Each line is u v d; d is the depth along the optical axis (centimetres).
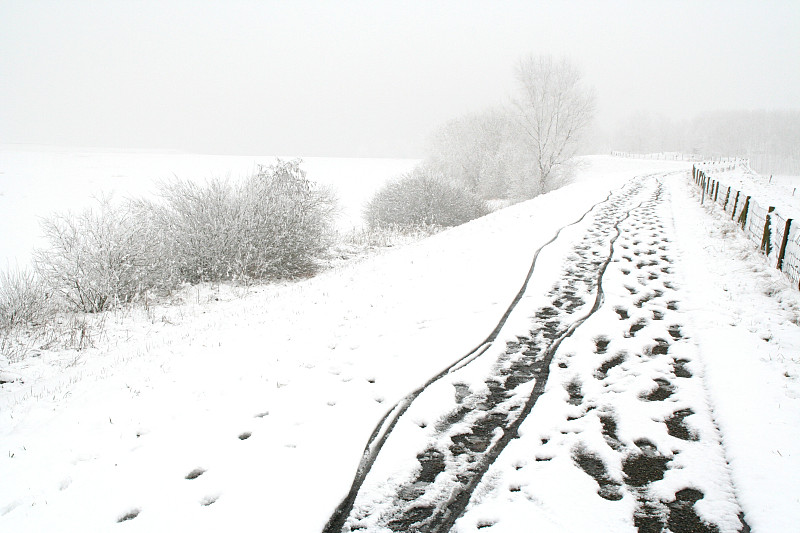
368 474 388
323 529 329
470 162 4109
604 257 1082
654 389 505
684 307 742
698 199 2158
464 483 376
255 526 331
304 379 568
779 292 767
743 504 334
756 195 2244
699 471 375
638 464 389
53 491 380
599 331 663
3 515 352
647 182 3164
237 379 577
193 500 362
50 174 3266
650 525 320
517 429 446
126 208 1291
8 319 927
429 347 644
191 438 449
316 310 860
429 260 1177
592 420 454
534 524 323
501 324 711
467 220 2598
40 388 657
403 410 488
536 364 585
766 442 395
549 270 983
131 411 507
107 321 998
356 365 602
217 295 1219
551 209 1898
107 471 404
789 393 469
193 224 1334
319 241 1595
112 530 333
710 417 448
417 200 2420
